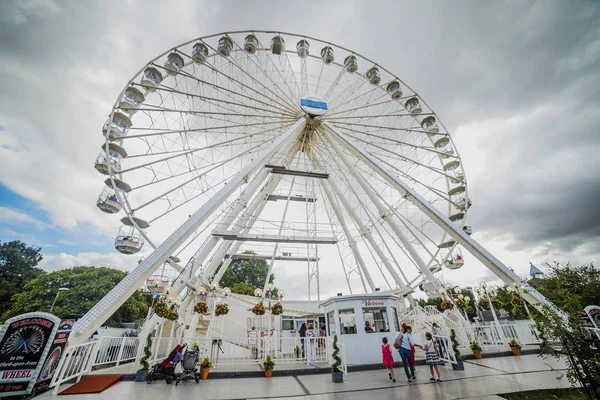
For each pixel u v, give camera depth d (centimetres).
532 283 1816
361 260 2094
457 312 1562
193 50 1719
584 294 1792
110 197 1598
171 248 1146
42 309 3247
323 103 2022
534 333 1485
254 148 1886
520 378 794
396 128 2006
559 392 636
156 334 1250
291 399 660
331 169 2211
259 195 1955
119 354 1091
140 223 1543
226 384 824
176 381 827
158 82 1647
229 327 1823
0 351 668
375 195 1927
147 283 1645
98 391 719
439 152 2027
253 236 1516
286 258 2461
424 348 844
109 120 1471
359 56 2025
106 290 3450
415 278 1998
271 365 941
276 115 2016
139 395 698
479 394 650
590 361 497
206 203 1300
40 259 5256
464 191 2042
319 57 2027
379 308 1232
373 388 749
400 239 1822
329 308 1352
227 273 4784
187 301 1460
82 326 869
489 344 1426
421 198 1573
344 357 940
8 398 651
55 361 738
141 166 1491
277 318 2048
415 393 684
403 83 2061
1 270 4575
